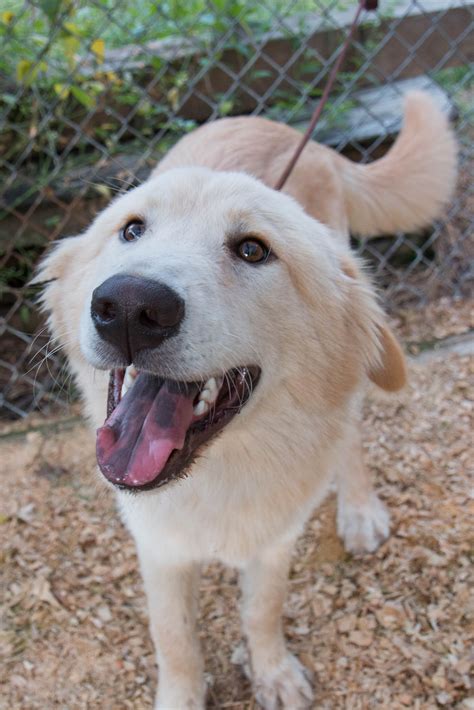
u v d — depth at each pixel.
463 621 0.86
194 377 0.61
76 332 0.74
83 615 0.89
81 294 0.73
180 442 0.63
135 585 0.92
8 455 1.09
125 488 0.63
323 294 0.71
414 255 1.41
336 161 1.02
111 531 0.98
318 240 0.74
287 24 1.44
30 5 1.14
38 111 1.24
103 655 0.86
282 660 0.83
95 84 1.22
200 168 0.74
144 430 0.63
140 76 1.32
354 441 0.94
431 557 0.93
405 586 0.90
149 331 0.59
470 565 0.91
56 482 1.05
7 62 1.22
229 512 0.73
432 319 1.30
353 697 0.82
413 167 1.06
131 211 0.71
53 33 1.07
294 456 0.73
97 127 1.31
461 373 1.17
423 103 1.08
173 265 0.62
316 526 0.98
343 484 0.96
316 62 1.43
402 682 0.82
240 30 1.37
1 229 1.21
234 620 0.89
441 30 1.36
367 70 1.48
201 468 0.70
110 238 0.72
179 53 1.32
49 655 0.86
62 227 1.21
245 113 1.44
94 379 0.72
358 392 0.77
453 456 1.05
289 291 0.69
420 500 0.99
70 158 1.29
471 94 1.68
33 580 0.93
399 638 0.86
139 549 0.77
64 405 1.16
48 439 1.11
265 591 0.80
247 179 0.71
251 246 0.68
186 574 0.79
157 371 0.60
